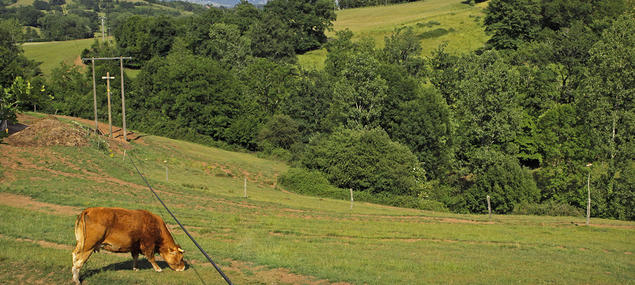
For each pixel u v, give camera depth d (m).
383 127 78.81
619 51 66.25
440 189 62.53
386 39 101.75
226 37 118.25
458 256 24.03
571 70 95.19
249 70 98.62
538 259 24.72
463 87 72.50
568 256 26.42
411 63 95.44
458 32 133.88
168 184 42.88
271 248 21.83
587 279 20.31
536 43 108.31
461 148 72.88
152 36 125.50
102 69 103.62
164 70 97.75
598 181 59.53
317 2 142.38
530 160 81.69
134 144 66.00
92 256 16.36
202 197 39.31
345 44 113.88
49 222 22.42
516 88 81.81
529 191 57.12
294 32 137.38
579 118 69.62
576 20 117.62
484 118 72.56
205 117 89.19
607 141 62.69
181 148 73.00
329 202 50.22
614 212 57.44
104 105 97.12
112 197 32.72
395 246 26.17
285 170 71.31
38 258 14.82
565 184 61.34
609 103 65.38
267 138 84.94
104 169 43.53
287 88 96.44
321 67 122.31
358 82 77.50
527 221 41.59
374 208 48.22
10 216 22.72
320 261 19.67
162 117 92.69
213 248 20.50
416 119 71.75
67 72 108.94
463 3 174.00
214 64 95.88
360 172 59.94
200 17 135.00
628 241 33.38
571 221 42.88
